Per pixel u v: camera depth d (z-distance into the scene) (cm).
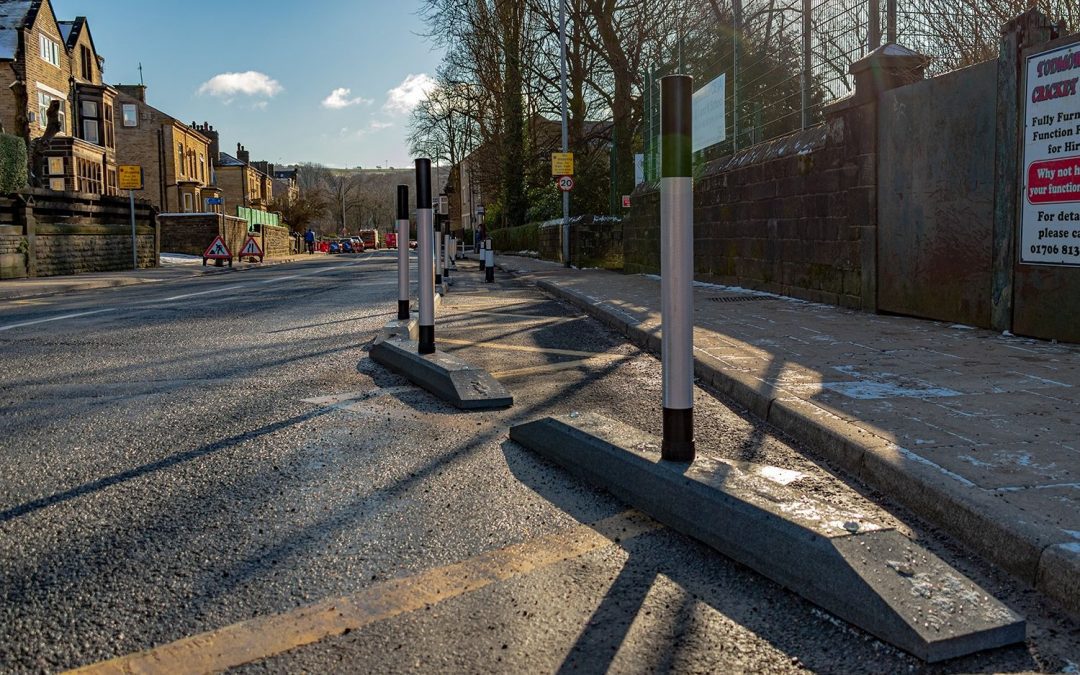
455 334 788
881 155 783
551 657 191
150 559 250
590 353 667
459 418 434
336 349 689
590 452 323
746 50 1188
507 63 3134
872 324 708
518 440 384
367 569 242
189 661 190
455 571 240
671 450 289
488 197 5106
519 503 299
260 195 7712
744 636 200
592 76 2864
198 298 1279
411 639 200
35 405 468
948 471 288
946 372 477
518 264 2544
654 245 1600
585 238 2286
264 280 1850
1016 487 270
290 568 243
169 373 574
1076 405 388
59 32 3591
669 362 288
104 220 2470
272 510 293
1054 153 569
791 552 223
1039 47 579
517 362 621
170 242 3678
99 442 386
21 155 2202
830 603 209
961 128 669
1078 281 558
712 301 948
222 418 434
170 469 343
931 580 203
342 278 1900
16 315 1009
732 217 1177
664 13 2378
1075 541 223
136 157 5066
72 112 3731
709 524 254
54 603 221
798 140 978
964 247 673
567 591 226
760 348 577
